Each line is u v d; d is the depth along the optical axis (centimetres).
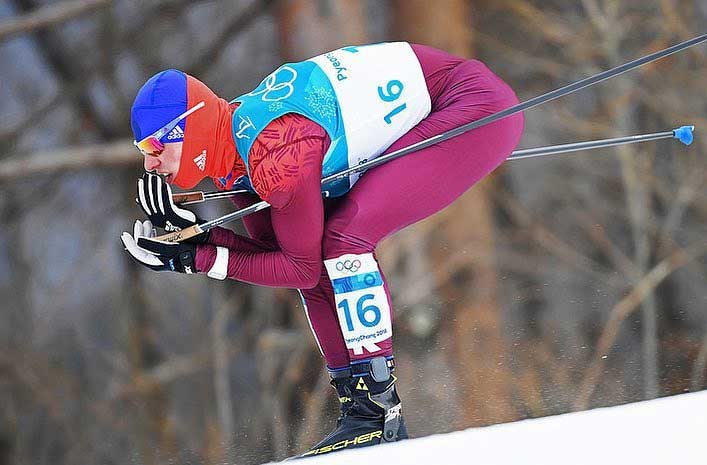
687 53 4684
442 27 4222
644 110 4759
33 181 5019
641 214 4578
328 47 4159
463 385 3716
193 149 1394
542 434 1027
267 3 4519
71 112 5003
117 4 4794
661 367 4341
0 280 5300
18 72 5388
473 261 3984
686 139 1577
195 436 4753
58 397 4841
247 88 4819
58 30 4878
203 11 5012
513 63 4862
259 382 4544
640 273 4519
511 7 4747
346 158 1416
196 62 4725
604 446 988
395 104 1433
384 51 1471
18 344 5053
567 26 4806
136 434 4800
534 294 4538
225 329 4759
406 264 3966
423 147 1412
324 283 1479
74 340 5347
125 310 5041
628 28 4744
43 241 5391
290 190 1340
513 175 4791
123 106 4847
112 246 5347
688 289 4500
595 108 4812
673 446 973
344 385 1476
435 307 3903
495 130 1455
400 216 1412
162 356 5053
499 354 3847
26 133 4991
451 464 1002
